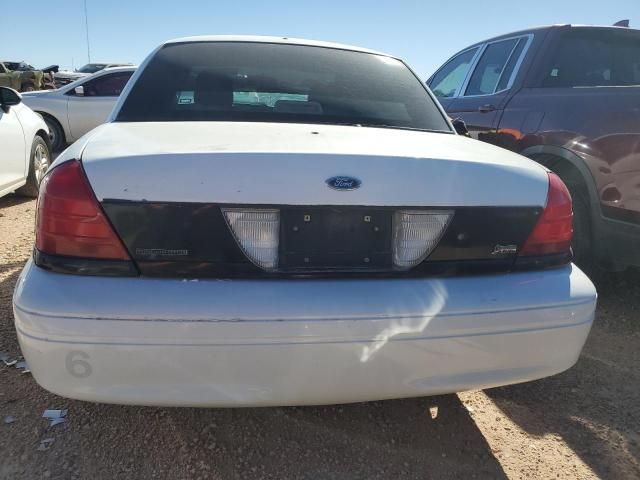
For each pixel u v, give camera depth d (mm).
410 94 2725
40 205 1692
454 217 1800
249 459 2031
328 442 2150
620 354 2939
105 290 1601
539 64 3895
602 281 3857
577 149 3256
